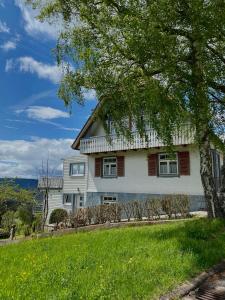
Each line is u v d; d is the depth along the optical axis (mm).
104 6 11727
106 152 29109
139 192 26859
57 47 12617
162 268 6832
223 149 14008
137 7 11031
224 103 13266
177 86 11469
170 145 12102
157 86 10969
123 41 11227
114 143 27516
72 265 7395
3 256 9992
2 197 38625
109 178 29312
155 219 18250
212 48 12031
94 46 11984
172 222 15453
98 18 11727
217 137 14008
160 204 18641
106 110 13359
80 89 12625
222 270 7227
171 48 10891
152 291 5719
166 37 10586
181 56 11531
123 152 28422
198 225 11375
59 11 13188
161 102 10977
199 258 7535
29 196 41156
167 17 10766
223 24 10711
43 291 5770
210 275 6832
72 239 12016
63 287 5938
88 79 12258
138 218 19109
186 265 7043
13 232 25391
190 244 8836
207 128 13195
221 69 11969
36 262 8258
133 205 19438
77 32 12367
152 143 24938
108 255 8273
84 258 8016
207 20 10680
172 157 13141
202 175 13445
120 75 11953
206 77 11742
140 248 8734
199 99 11773
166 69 10969
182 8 10891
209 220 12250
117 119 13219
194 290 6070
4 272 7605
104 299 5309
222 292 6027
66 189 34250
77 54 12188
